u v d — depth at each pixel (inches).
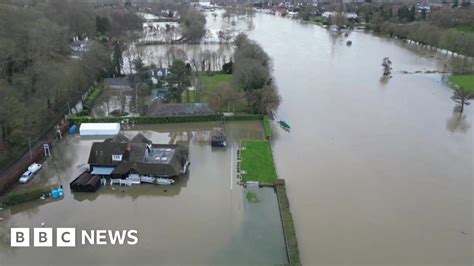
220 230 2544.3
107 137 3978.8
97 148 3211.1
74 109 4633.4
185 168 3260.3
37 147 3614.7
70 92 4660.4
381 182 3112.7
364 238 2474.2
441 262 2285.9
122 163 3122.5
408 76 6259.8
